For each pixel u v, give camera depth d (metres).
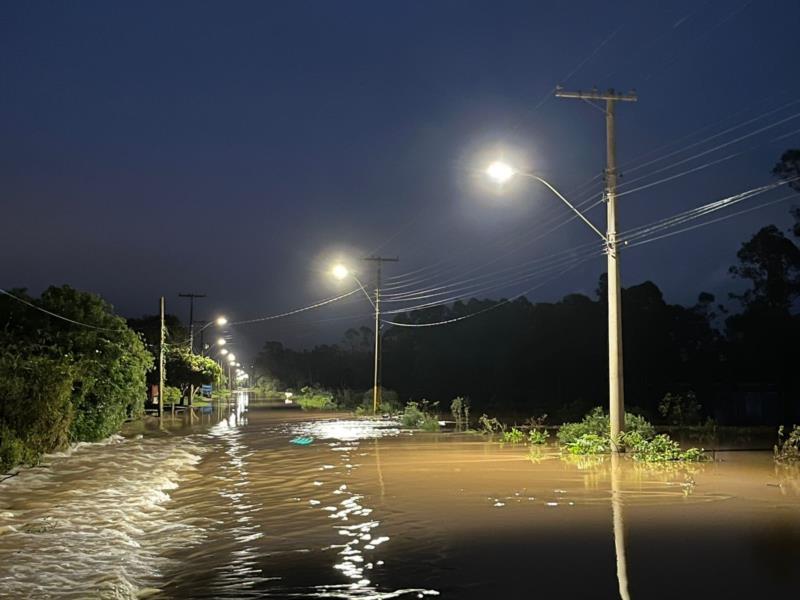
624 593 7.91
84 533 11.98
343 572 9.04
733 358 54.88
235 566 9.54
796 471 17.78
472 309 82.31
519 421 42.84
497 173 21.72
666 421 38.06
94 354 31.66
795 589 7.94
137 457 23.92
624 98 22.97
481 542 10.45
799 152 47.88
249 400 100.44
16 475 19.45
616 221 22.78
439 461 21.25
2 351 24.78
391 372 89.25
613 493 14.62
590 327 67.50
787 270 50.72
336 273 46.94
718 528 11.11
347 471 19.34
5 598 8.38
